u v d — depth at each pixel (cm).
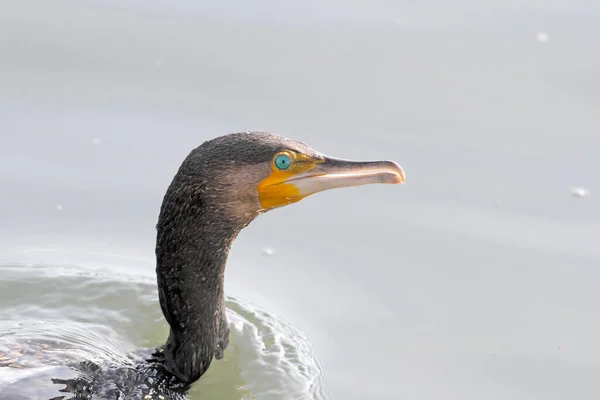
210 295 1204
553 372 1252
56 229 1510
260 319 1362
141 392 1182
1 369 1144
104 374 1188
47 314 1350
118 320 1352
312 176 1163
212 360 1276
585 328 1327
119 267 1453
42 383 1119
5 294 1387
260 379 1253
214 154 1141
